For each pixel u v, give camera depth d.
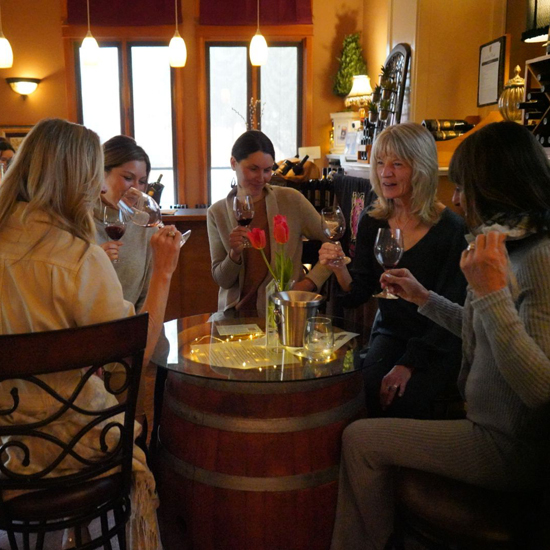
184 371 1.66
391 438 1.61
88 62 5.84
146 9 7.39
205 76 7.67
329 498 1.72
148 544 1.60
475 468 1.49
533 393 1.29
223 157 7.91
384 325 2.32
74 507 1.46
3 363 1.29
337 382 1.73
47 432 1.47
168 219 3.96
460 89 4.37
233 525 1.69
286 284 1.89
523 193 1.43
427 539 1.52
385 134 2.22
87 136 1.48
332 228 2.24
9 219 1.45
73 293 1.42
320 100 7.69
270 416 1.66
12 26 7.47
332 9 7.50
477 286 1.34
